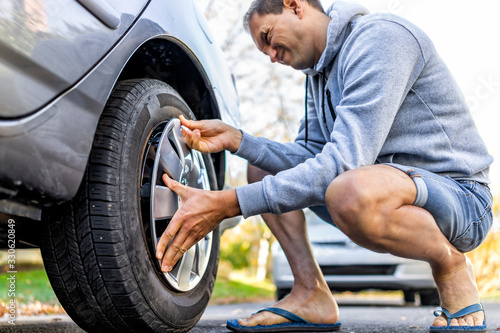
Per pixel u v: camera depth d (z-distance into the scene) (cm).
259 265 1244
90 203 107
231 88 184
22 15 84
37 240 118
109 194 107
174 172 128
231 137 151
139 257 113
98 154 108
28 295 359
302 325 159
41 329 178
